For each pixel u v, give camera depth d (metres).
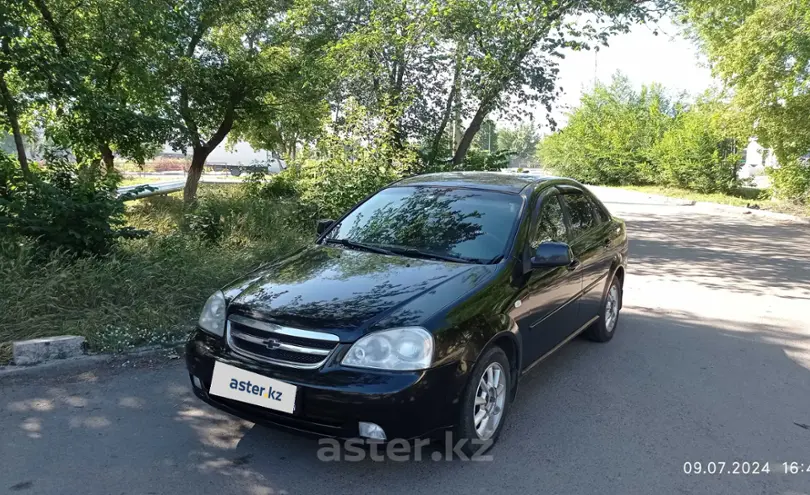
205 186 17.78
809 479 3.36
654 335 6.05
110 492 3.03
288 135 23.28
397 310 3.20
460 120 15.11
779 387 4.71
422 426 3.04
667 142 29.34
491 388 3.50
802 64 17.05
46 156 8.49
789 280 8.94
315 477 3.22
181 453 3.43
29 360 4.54
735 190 26.94
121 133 11.80
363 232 4.45
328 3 16.14
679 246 12.18
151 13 10.99
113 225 7.32
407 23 13.89
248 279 3.80
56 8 10.98
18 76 9.09
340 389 2.96
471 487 3.16
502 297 3.61
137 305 5.66
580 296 4.85
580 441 3.72
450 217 4.33
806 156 19.59
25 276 5.82
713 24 20.20
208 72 14.58
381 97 12.80
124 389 4.31
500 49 13.71
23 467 3.24
